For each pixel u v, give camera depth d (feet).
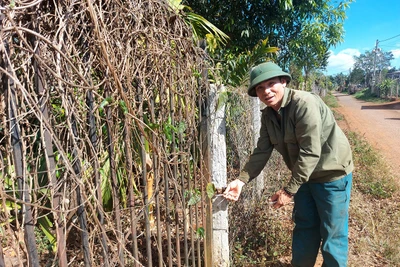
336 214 6.81
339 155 6.66
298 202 7.52
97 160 3.51
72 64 2.91
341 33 26.14
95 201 3.39
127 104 3.67
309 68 31.07
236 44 21.86
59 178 3.22
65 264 3.13
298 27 23.20
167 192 5.08
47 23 3.04
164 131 4.74
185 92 5.34
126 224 5.49
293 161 6.95
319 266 8.79
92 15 3.18
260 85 6.25
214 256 7.25
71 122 3.25
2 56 2.56
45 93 2.93
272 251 8.79
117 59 3.73
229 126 8.85
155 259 7.66
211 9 20.56
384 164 19.24
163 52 4.64
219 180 7.07
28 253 2.81
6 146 2.73
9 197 2.61
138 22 4.02
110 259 4.00
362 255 9.27
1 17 2.53
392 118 46.65
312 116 5.93
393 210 12.61
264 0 19.54
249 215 9.45
